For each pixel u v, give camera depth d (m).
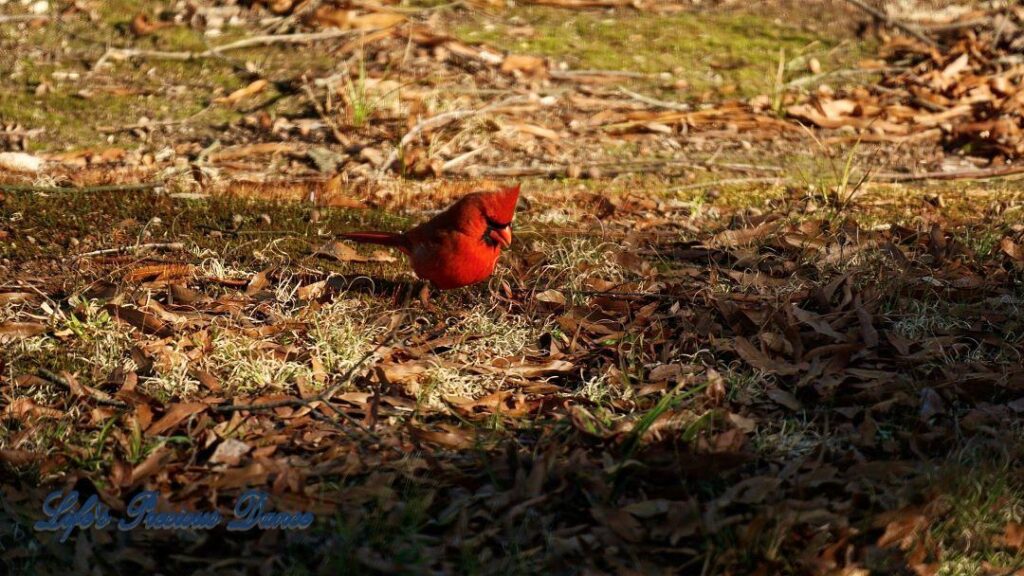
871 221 11.98
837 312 9.61
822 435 8.17
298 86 15.12
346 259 10.84
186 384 8.56
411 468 7.52
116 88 14.98
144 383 8.59
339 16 16.80
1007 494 7.46
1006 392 8.72
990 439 8.02
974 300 10.10
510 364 9.09
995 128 14.53
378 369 8.72
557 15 17.81
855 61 16.75
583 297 10.16
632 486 7.49
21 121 13.97
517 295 10.29
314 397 8.23
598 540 6.97
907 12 17.95
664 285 10.32
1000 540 7.17
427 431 7.98
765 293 10.09
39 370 8.55
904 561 6.91
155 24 16.50
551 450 7.52
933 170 13.84
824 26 17.64
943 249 10.90
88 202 11.93
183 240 11.12
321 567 6.66
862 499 7.39
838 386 8.73
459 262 9.30
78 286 9.89
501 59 16.20
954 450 7.93
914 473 7.61
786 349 9.12
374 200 12.47
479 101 15.08
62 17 16.58
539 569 6.79
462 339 9.39
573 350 9.38
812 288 10.01
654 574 6.68
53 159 13.03
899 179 13.51
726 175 13.50
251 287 10.15
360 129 14.12
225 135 13.96
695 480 7.52
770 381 8.86
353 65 15.70
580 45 16.89
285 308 9.87
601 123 14.84
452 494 7.43
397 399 8.50
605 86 15.83
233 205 12.10
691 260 11.09
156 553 6.89
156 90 15.00
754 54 16.86
